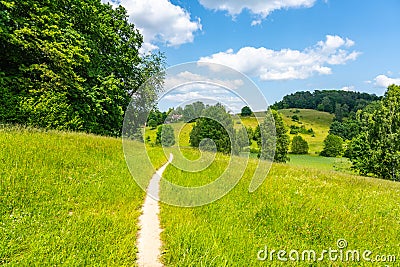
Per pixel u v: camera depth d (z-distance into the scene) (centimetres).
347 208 830
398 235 648
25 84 1908
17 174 811
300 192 959
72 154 1147
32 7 1980
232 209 753
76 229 570
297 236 607
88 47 2492
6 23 1888
